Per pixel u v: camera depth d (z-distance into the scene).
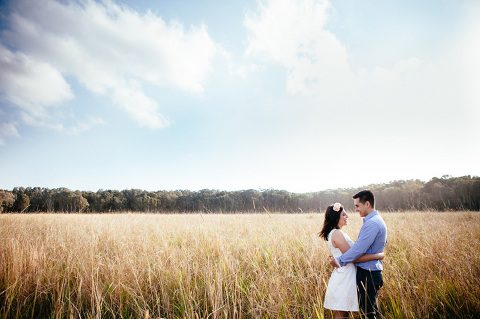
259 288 3.24
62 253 4.58
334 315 2.63
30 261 3.88
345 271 2.50
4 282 3.51
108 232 6.45
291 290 3.27
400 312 2.65
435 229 6.73
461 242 4.87
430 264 3.88
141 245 5.26
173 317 2.83
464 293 2.95
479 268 3.49
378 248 2.41
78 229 7.11
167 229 7.58
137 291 3.22
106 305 2.96
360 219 9.85
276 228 6.94
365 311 2.29
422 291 3.09
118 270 3.63
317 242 4.82
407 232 6.04
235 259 4.14
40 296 3.27
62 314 2.90
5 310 2.94
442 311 2.81
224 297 3.14
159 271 3.64
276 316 2.71
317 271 3.71
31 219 10.14
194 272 3.72
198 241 5.43
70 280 3.69
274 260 3.98
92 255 4.06
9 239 4.93
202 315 2.86
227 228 7.88
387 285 3.20
